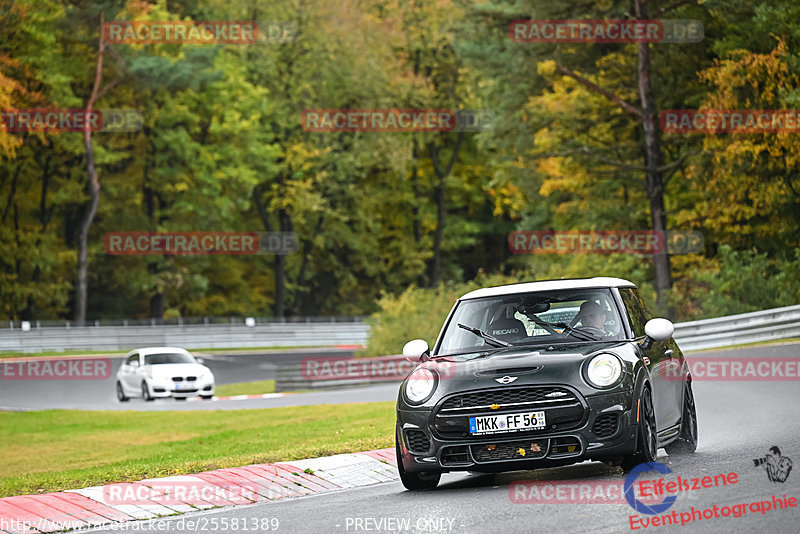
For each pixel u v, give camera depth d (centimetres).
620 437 3338
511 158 16375
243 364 17312
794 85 12556
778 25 12938
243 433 7462
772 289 12038
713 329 10612
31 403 12138
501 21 14912
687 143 14788
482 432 3375
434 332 12962
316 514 3164
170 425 9025
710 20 14362
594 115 15988
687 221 14850
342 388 12094
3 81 17650
